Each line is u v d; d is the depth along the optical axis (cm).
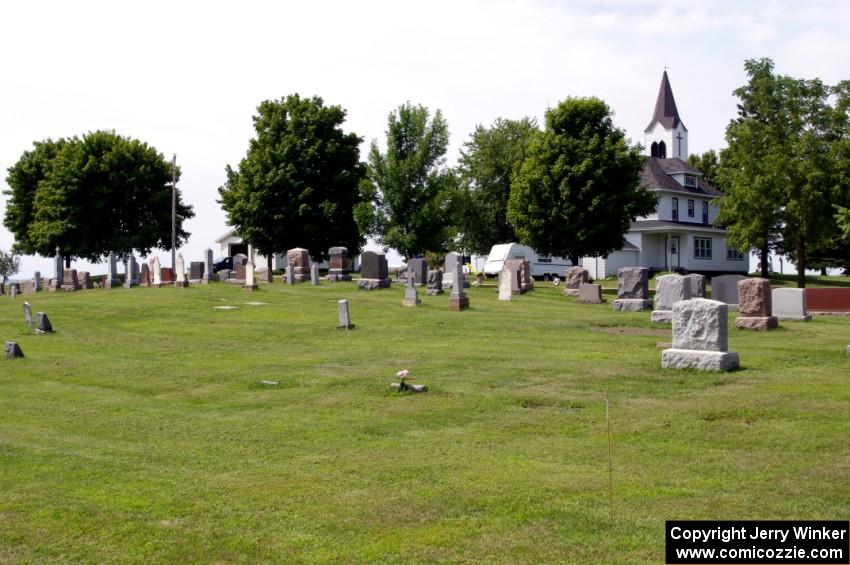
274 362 1809
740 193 4512
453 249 7231
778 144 4494
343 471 949
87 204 6309
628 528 727
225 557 703
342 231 5778
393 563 673
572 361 1659
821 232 4319
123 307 3111
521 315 2625
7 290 5253
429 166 5272
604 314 2695
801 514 742
